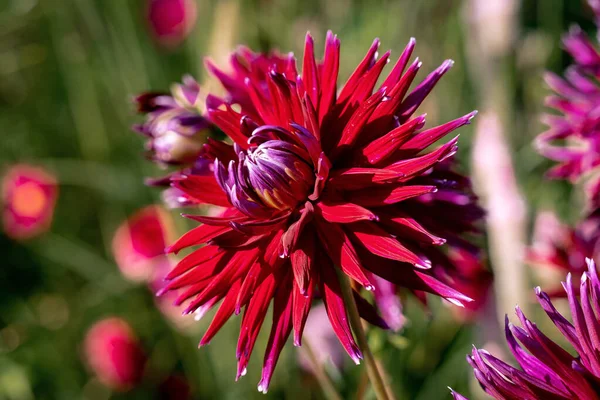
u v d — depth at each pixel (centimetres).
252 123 51
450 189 53
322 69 53
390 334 58
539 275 70
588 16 100
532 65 89
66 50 106
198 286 51
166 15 100
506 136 71
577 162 60
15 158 115
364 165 50
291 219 50
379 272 49
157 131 59
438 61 92
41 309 103
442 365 78
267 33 98
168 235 87
